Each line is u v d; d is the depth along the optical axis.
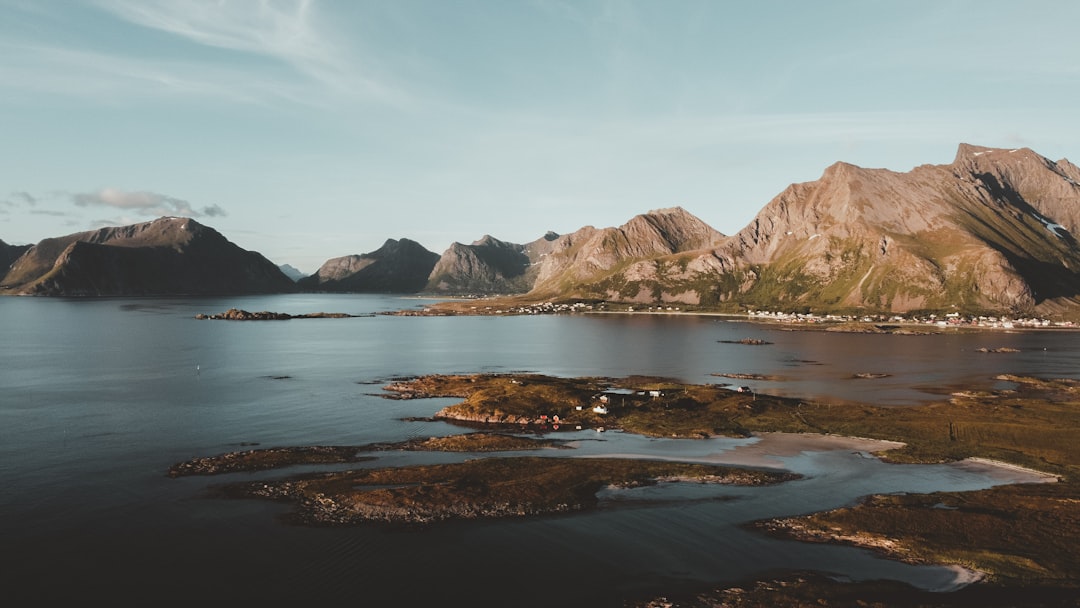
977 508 69.88
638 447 97.00
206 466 81.69
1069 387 155.12
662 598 49.88
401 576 53.38
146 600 49.16
